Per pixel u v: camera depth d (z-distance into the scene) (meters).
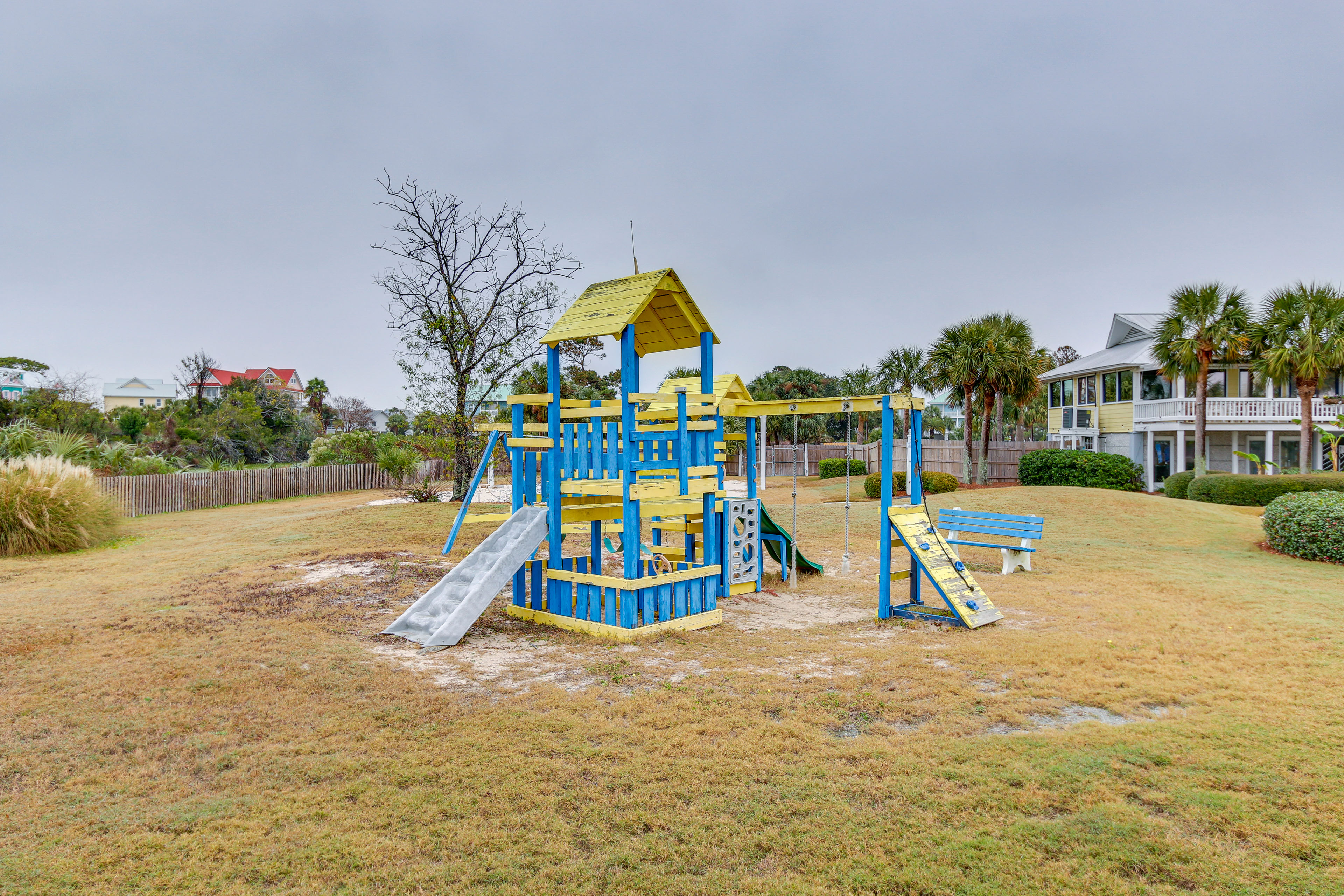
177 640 7.02
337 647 6.84
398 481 29.11
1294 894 2.99
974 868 3.21
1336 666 5.84
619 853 3.37
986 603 7.81
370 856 3.38
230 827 3.65
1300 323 22.61
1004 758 4.25
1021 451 32.88
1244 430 26.02
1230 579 9.70
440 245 21.03
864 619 8.20
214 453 43.47
